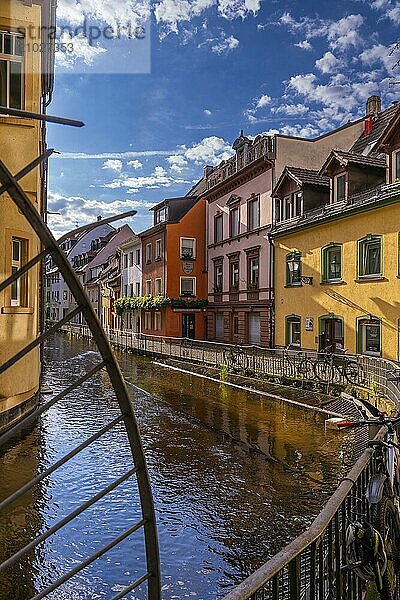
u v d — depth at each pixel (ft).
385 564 9.87
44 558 17.07
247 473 26.71
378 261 55.83
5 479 24.79
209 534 19.39
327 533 8.92
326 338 64.80
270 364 60.59
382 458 11.63
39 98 32.07
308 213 68.90
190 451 31.01
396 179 53.98
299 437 34.47
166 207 115.96
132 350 112.98
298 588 7.16
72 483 24.40
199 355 81.66
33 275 35.65
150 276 123.03
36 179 32.86
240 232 92.43
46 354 100.73
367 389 42.86
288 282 74.08
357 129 86.12
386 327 53.98
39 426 36.19
